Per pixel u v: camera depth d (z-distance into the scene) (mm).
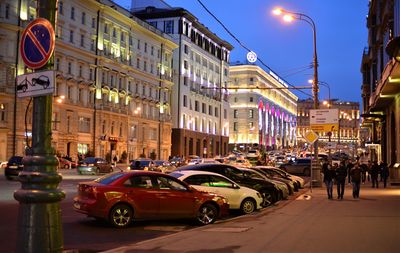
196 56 103500
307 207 19953
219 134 115438
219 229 13445
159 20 97938
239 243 11094
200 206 15422
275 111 158875
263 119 143625
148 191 14805
